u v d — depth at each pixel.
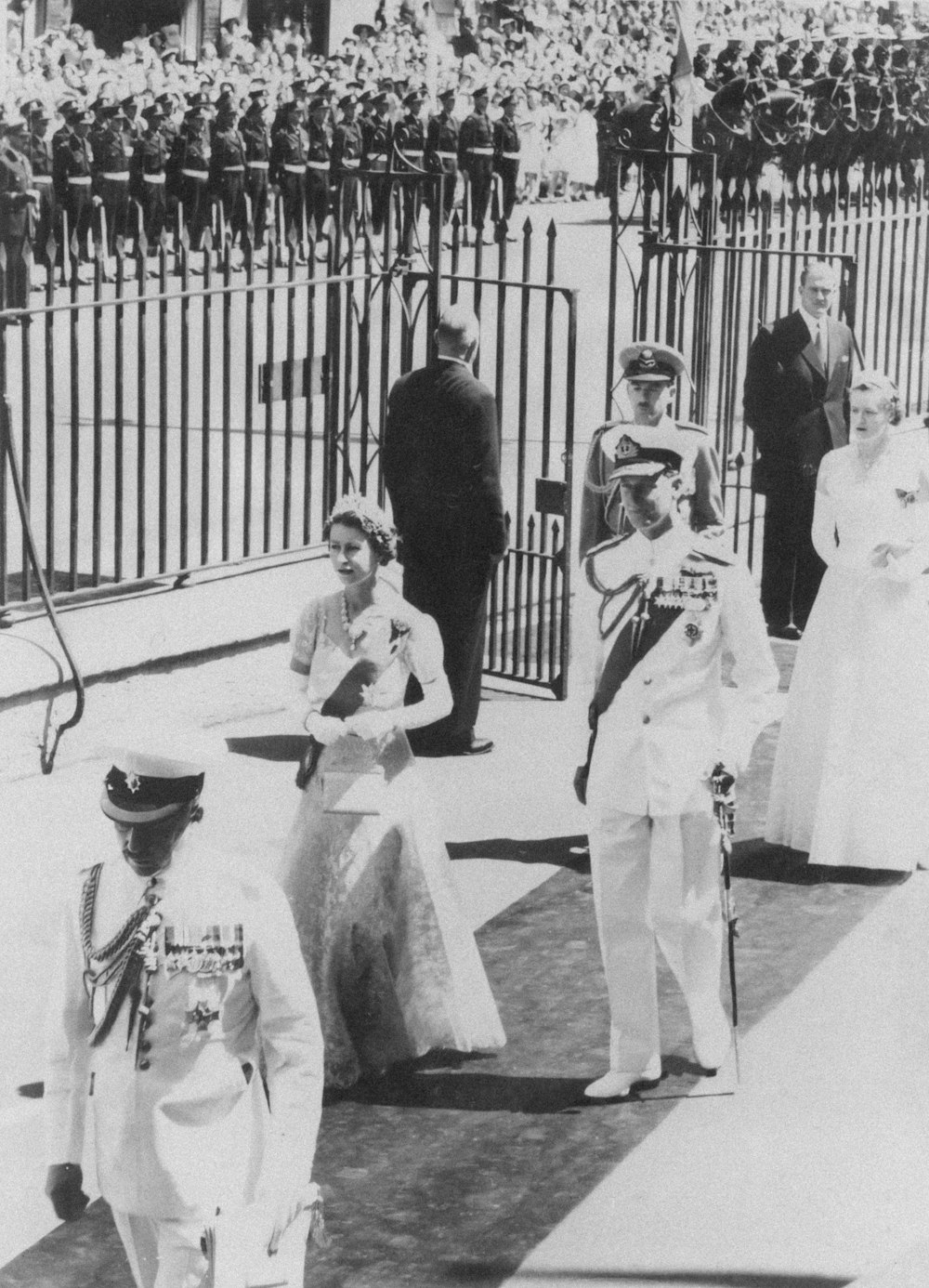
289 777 7.48
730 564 5.07
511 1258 4.37
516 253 18.98
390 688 5.17
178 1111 3.42
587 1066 5.35
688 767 5.02
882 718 6.71
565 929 6.28
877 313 12.26
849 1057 5.39
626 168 10.99
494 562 7.66
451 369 7.45
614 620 5.08
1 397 7.41
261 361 13.67
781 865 6.89
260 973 3.44
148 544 9.77
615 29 20.55
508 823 7.18
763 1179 4.74
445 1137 4.93
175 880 3.45
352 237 9.48
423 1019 5.28
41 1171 4.69
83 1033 3.49
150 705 7.81
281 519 10.49
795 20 16.14
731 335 9.95
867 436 6.68
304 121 17.05
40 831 6.82
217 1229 3.36
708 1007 5.24
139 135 16.05
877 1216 4.57
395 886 5.20
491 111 19.03
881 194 12.82
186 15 16.92
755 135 14.54
